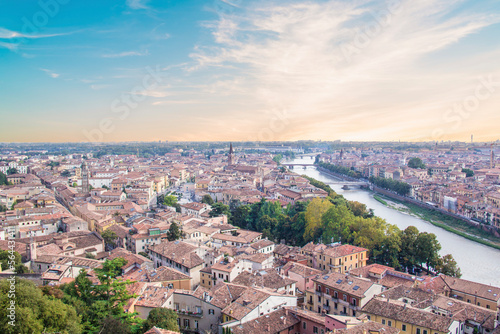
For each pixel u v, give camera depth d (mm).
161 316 95062
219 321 104375
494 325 99688
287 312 100875
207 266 157250
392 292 119438
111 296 102562
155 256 169625
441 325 90750
